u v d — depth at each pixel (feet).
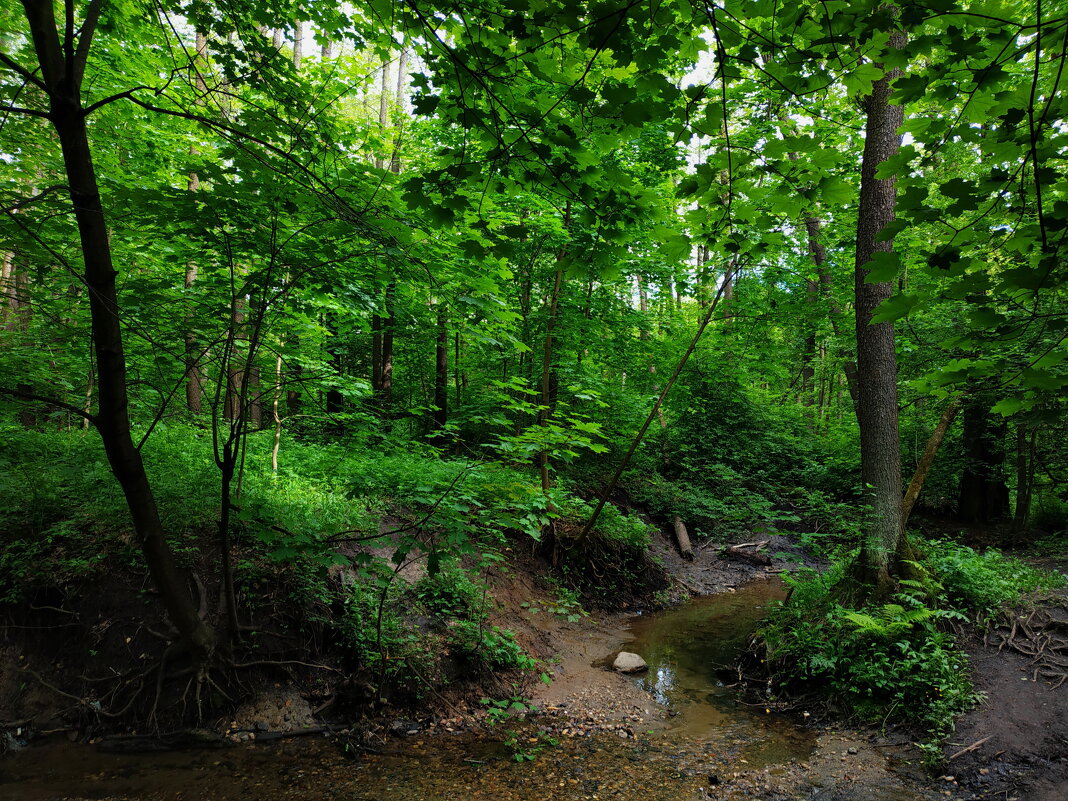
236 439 15.07
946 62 7.14
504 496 21.59
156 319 15.51
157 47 20.06
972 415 38.75
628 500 40.22
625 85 7.80
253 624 17.28
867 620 17.94
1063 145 6.64
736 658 22.97
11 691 15.64
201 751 14.99
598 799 13.87
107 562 17.54
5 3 16.85
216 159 24.12
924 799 13.67
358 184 12.89
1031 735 14.83
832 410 64.85
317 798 13.46
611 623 27.43
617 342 39.04
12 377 21.40
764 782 14.61
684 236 9.89
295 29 14.56
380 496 25.25
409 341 39.60
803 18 7.13
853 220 36.37
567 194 9.50
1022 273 6.45
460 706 17.94
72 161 11.87
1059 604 19.17
